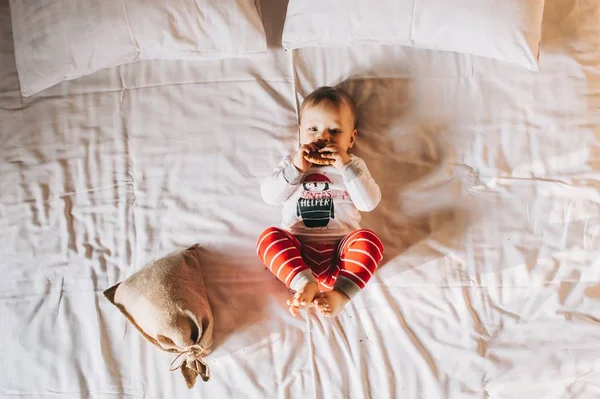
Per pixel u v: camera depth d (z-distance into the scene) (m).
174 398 1.54
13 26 1.64
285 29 1.60
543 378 1.51
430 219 1.61
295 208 1.52
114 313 1.59
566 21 1.66
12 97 1.71
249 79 1.70
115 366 1.56
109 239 1.64
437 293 1.57
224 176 1.66
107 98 1.71
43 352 1.57
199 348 1.46
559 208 1.59
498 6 1.50
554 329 1.53
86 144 1.69
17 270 1.63
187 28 1.59
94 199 1.66
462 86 1.66
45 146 1.69
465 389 1.51
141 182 1.67
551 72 1.65
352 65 1.68
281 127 1.67
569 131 1.62
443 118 1.65
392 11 1.53
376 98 1.67
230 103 1.69
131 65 1.71
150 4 1.56
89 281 1.61
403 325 1.55
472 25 1.52
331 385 1.53
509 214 1.60
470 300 1.56
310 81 1.68
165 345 1.45
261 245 1.49
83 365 1.57
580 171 1.60
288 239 1.48
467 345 1.53
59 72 1.63
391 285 1.58
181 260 1.54
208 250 1.62
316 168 1.52
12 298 1.61
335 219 1.51
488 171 1.62
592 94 1.63
